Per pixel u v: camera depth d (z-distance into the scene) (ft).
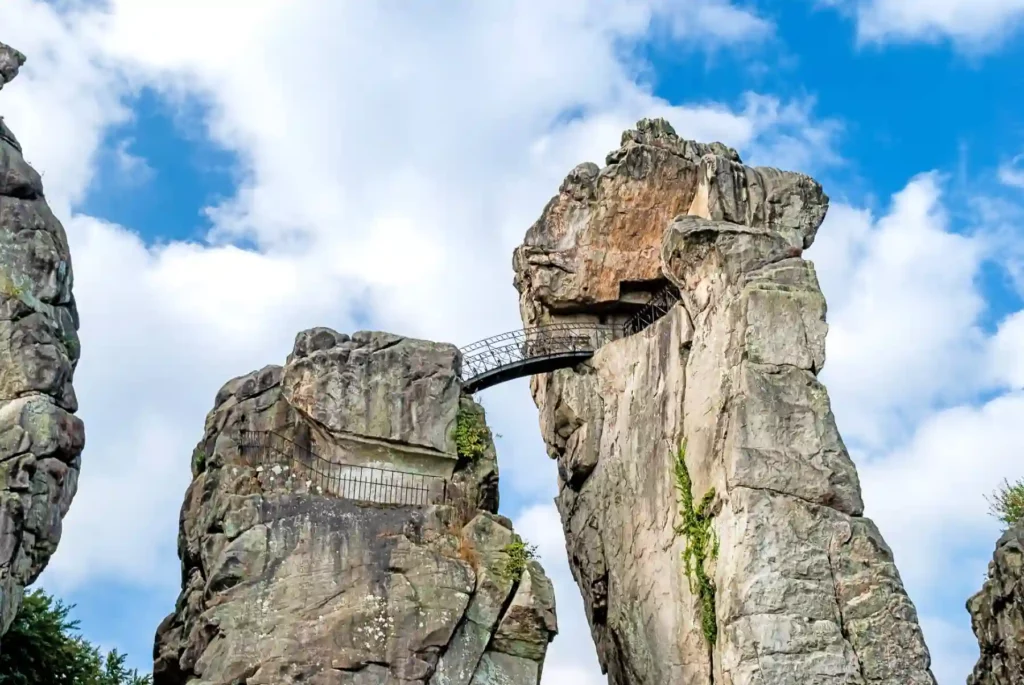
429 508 121.60
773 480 130.72
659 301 157.79
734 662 125.39
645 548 140.77
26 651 123.24
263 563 116.57
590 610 150.20
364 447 125.59
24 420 107.96
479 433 129.39
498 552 121.49
